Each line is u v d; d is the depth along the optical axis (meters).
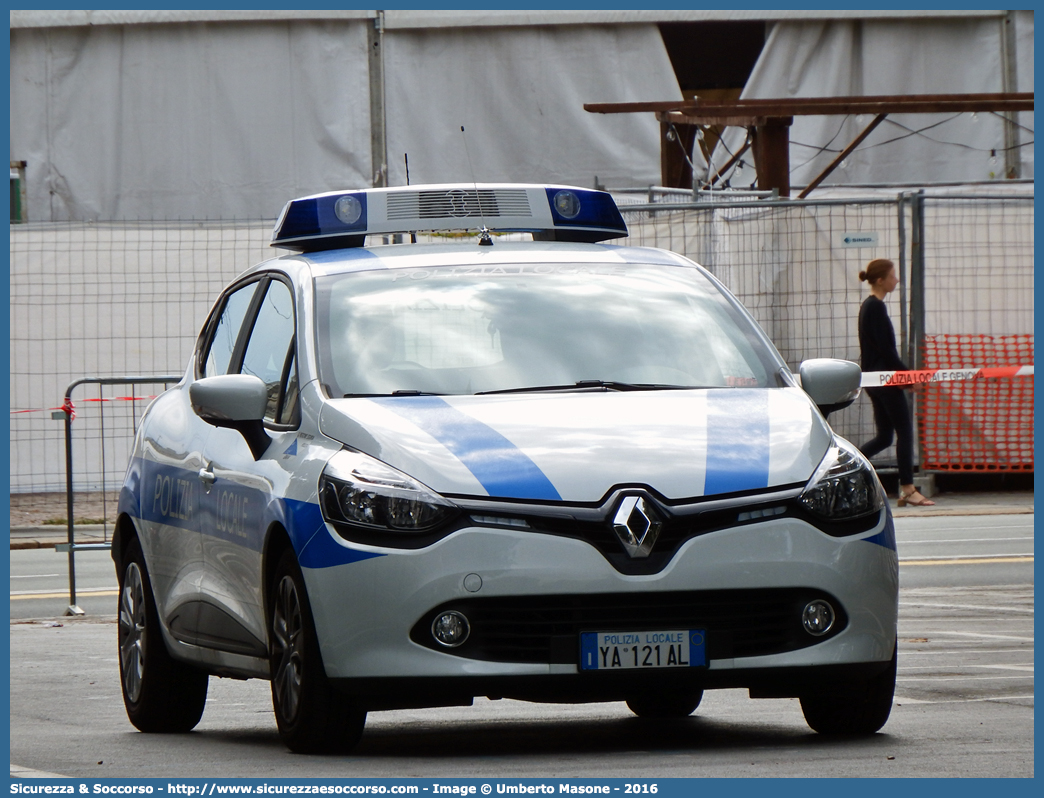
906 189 79.38
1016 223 60.91
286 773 15.25
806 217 58.75
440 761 15.88
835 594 15.95
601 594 15.41
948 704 20.08
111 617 35.75
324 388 17.86
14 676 26.52
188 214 79.75
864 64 83.88
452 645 15.41
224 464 19.03
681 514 15.68
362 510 15.80
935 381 54.69
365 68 80.12
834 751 16.20
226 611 18.52
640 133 81.31
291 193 80.00
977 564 40.59
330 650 15.78
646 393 17.80
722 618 15.71
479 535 15.47
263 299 20.78
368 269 19.97
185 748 18.16
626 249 21.39
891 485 61.78
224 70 79.81
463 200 21.91
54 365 60.47
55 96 79.69
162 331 61.41
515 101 81.12
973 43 84.38
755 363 19.06
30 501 59.56
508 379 18.12
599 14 80.94
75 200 79.62
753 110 64.81
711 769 14.92
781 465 16.33
